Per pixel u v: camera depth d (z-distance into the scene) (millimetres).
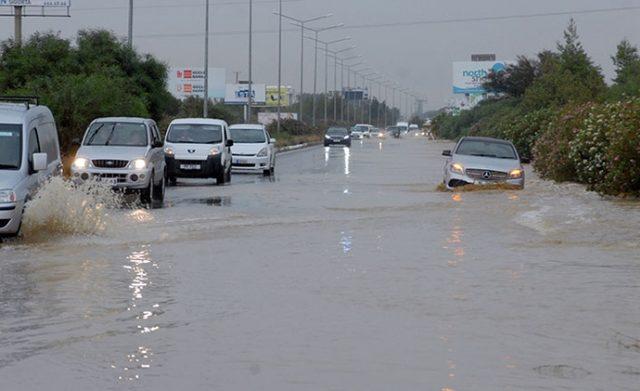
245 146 42688
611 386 8469
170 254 16516
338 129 97250
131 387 8430
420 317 11336
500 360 9352
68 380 8648
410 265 15328
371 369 9016
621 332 10578
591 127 31156
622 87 64000
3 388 8398
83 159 26578
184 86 118375
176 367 9086
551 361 9320
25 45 47625
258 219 22422
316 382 8586
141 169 26438
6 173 18438
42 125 20844
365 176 42531
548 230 20031
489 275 14305
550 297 12578
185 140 36312
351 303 12164
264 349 9789
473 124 115688
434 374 8844
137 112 43969
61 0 54969
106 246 17453
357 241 18375
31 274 14328
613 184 27688
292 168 50812
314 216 23234
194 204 26750
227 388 8398
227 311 11672
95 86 40094
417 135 194375
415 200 27953
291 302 12234
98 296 12586
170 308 11836
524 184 33438
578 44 71125
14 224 17750
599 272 14594
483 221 21969
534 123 60031
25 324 10922
